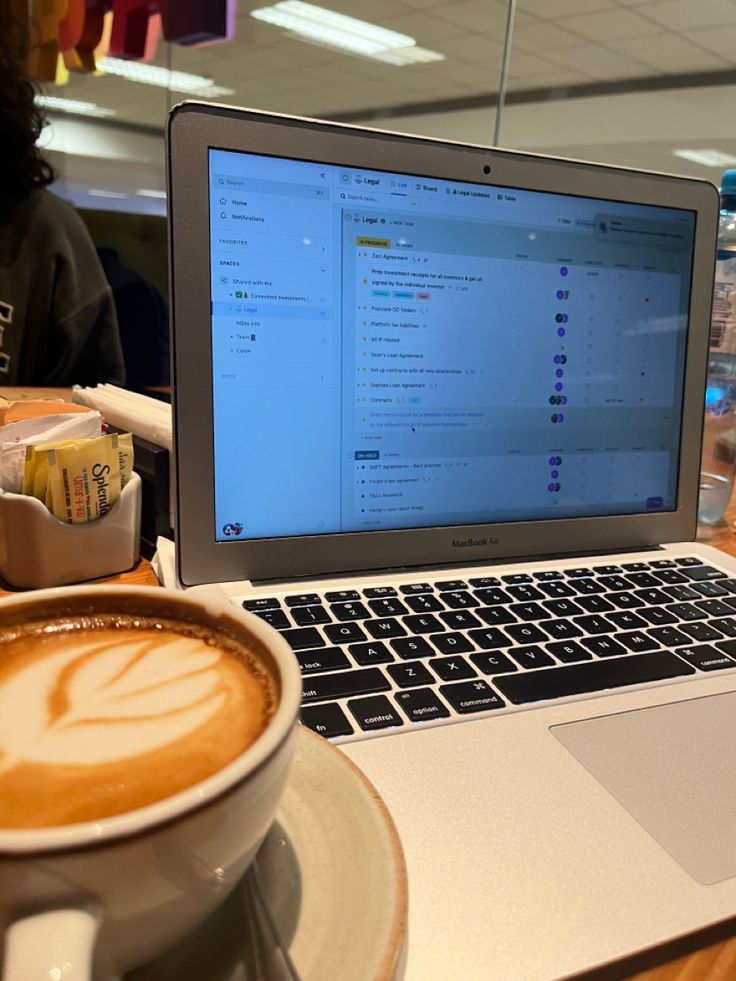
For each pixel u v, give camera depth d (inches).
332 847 8.8
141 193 222.2
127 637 10.0
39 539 18.7
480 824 10.7
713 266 23.2
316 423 19.0
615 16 135.4
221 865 7.1
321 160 18.1
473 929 8.9
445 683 14.5
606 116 174.6
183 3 72.6
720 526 28.0
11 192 51.6
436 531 20.6
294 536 19.1
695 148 166.1
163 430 21.5
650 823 11.0
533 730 13.2
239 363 18.0
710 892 9.7
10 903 6.1
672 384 23.2
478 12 139.9
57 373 54.2
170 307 17.1
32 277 52.6
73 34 75.1
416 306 19.7
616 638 17.0
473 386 20.7
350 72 179.0
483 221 20.2
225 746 7.9
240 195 17.4
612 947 8.8
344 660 15.0
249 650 9.5
